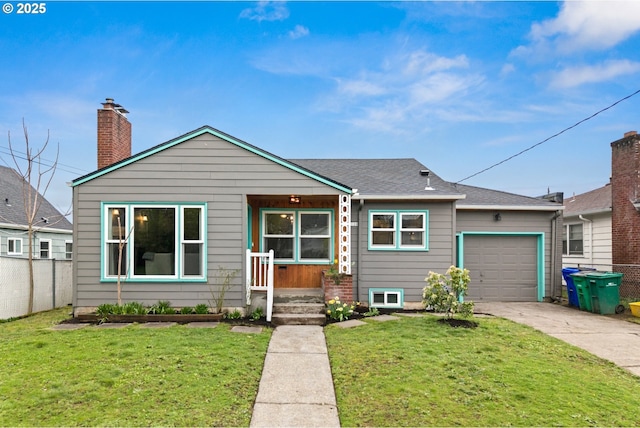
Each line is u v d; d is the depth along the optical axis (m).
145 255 8.86
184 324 8.05
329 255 10.81
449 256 10.36
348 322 8.27
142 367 5.27
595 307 9.84
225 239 8.93
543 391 4.67
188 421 3.88
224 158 9.01
